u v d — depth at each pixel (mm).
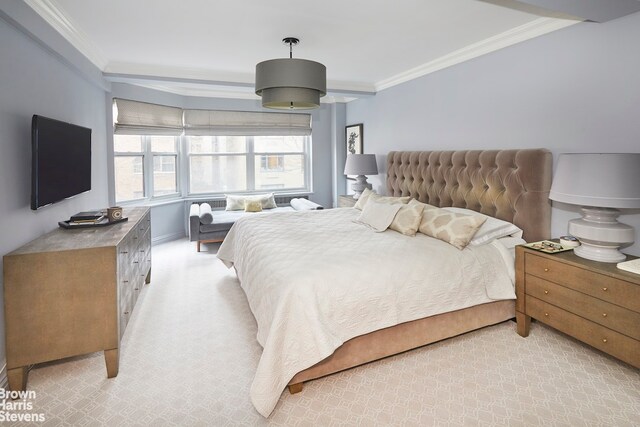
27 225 2408
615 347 2027
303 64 2658
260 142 6344
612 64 2414
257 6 2590
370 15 2748
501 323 2820
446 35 3186
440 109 3994
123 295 2393
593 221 2295
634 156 2043
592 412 1836
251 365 2301
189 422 1803
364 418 1819
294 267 2223
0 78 2119
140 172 5285
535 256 2482
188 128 5676
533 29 2896
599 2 2098
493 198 3207
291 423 1791
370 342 2209
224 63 4043
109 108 4480
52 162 2584
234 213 5574
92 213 2982
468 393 1997
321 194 6660
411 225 3059
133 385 2092
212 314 3041
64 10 2654
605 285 2061
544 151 2797
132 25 2939
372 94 5223
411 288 2297
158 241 5477
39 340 2041
